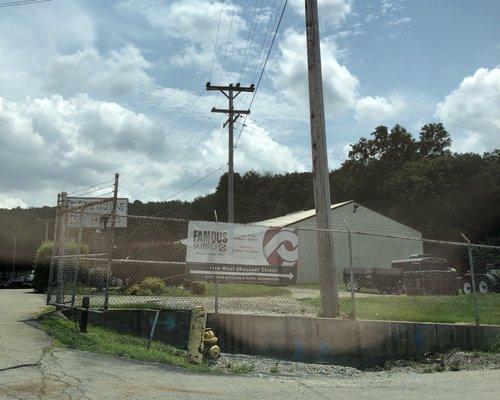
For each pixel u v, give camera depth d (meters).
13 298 16.45
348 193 76.38
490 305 16.44
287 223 37.28
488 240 54.31
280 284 11.46
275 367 9.86
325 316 12.02
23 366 6.91
